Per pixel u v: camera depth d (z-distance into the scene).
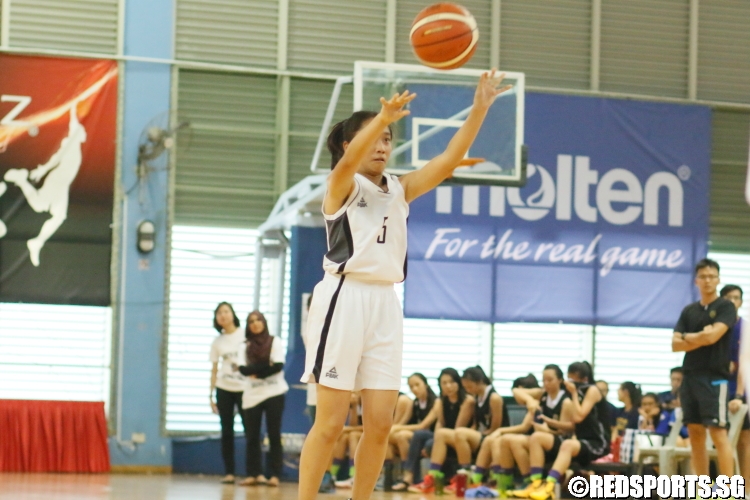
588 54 13.07
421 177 3.88
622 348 12.77
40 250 11.52
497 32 12.79
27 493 7.49
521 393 9.10
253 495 7.94
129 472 11.42
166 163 11.89
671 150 13.01
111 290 11.67
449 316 12.23
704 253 12.96
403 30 12.76
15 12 11.80
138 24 12.05
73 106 11.75
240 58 12.32
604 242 12.73
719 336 6.56
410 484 9.23
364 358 3.76
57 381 11.48
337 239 3.78
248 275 12.16
